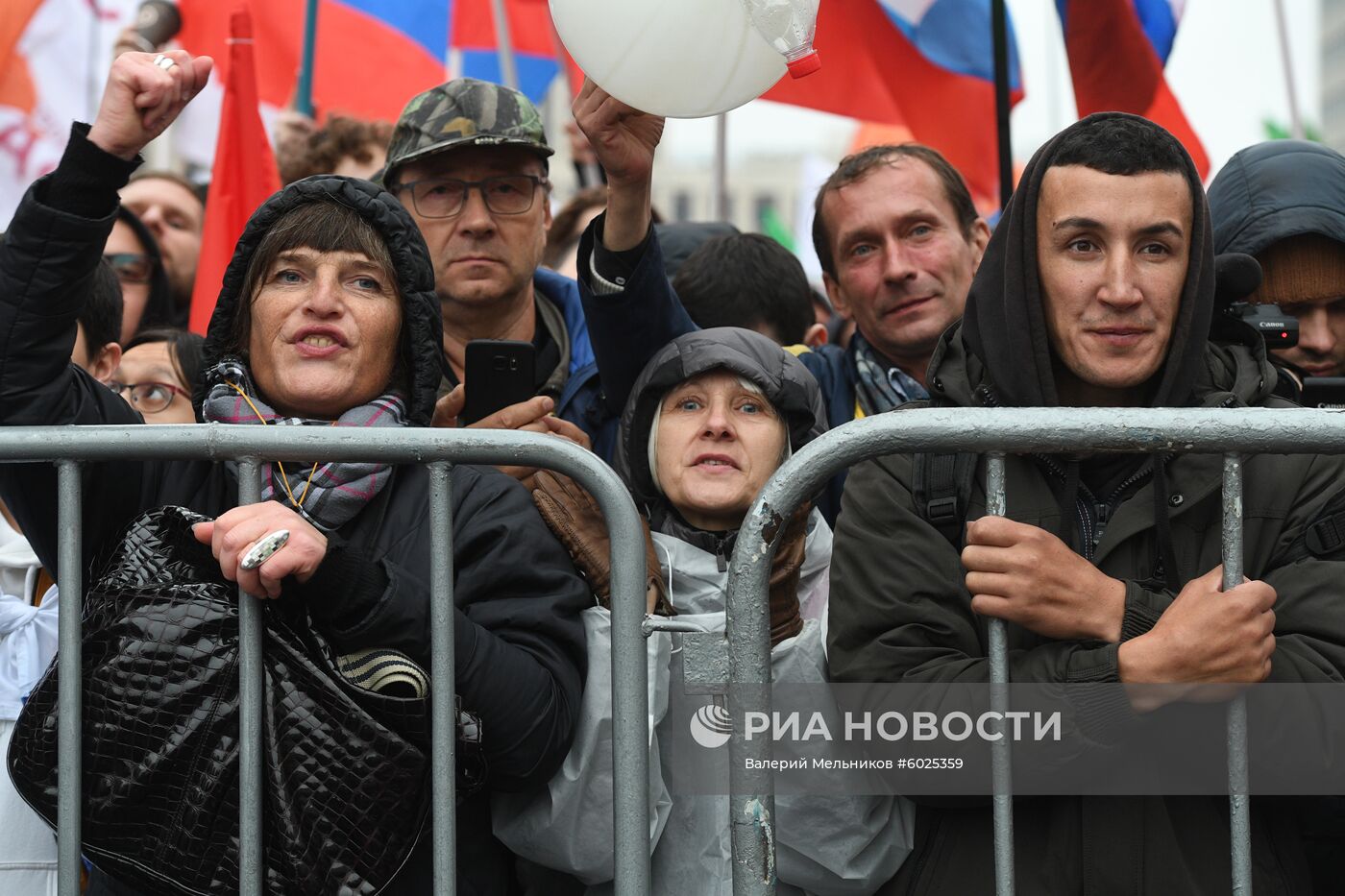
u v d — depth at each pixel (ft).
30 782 7.97
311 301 8.96
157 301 15.74
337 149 17.24
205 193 18.20
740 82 9.13
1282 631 8.09
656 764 8.46
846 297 12.67
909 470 8.68
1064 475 8.44
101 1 21.66
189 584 8.03
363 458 7.89
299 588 7.88
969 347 9.06
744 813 7.71
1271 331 9.89
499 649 8.21
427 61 19.83
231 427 7.88
